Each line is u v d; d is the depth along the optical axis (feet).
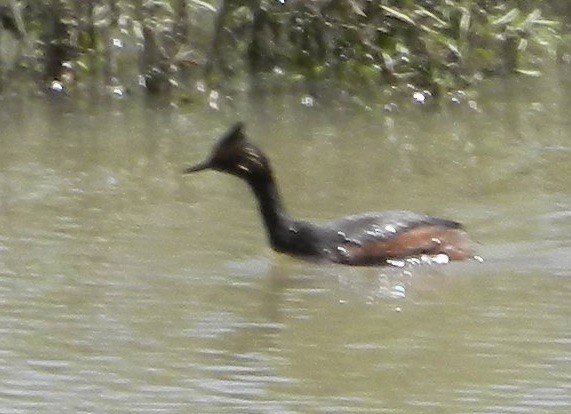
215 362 37.11
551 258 46.80
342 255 46.26
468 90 72.23
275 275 44.96
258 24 73.31
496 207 53.06
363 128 66.54
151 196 54.13
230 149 48.01
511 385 35.50
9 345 38.27
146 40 71.67
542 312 41.27
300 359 37.45
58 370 36.45
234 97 71.77
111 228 49.70
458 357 37.58
